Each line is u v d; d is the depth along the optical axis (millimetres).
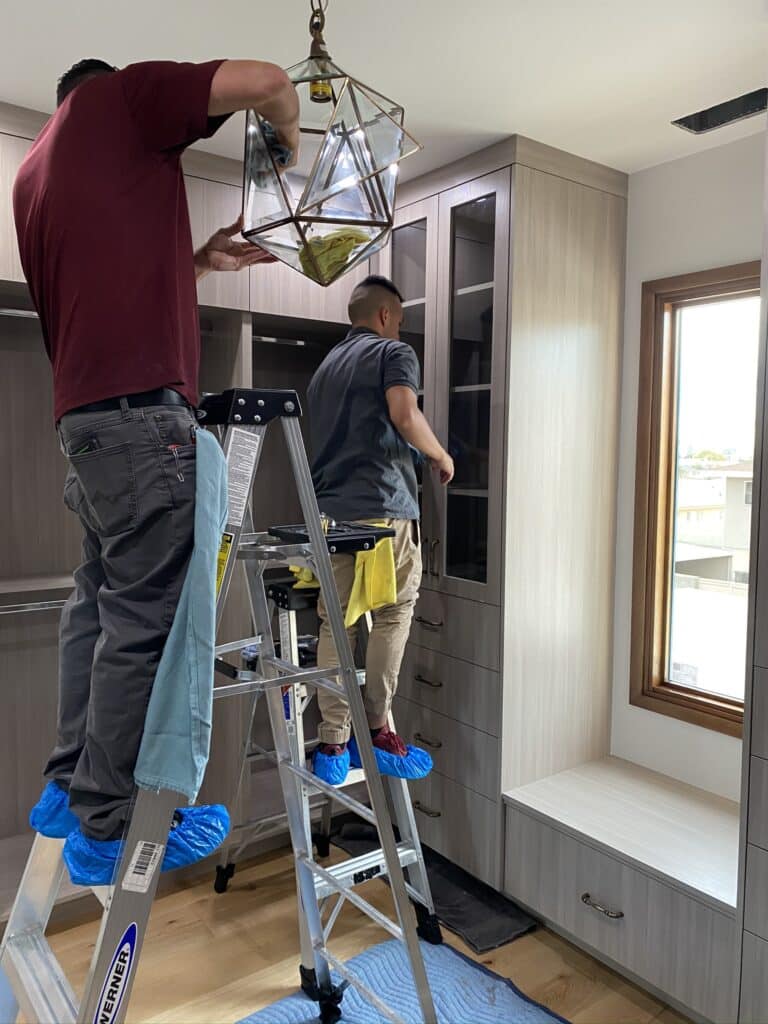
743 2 1676
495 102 2178
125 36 1837
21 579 2613
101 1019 1190
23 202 1230
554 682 2686
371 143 1072
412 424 2254
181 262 1206
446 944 2367
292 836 2041
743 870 1888
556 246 2539
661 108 2217
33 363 2666
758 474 1841
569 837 2324
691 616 2705
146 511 1144
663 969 2088
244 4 1693
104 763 1191
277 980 2201
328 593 1544
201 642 1143
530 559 2574
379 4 1687
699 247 2545
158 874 1204
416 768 2260
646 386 2713
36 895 1521
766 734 1836
